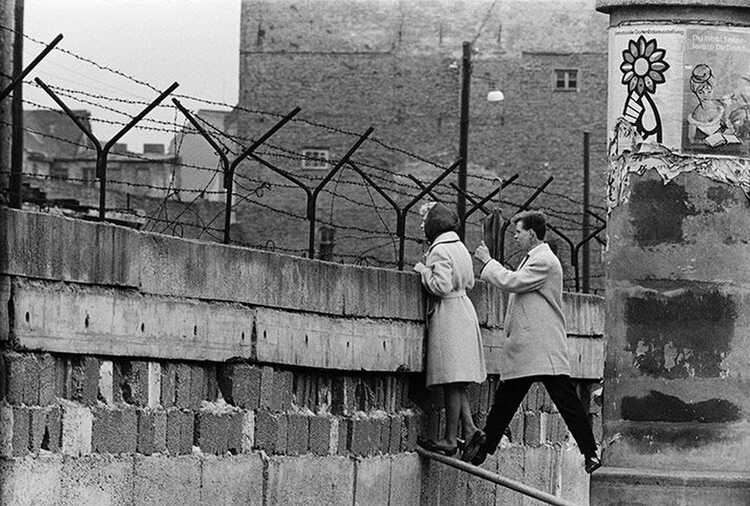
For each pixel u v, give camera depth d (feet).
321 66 241.76
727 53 54.29
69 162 216.54
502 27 242.17
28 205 93.71
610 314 55.36
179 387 43.80
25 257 37.11
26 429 37.29
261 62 242.17
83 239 39.17
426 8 242.37
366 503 54.08
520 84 241.96
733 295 54.44
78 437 39.32
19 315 36.94
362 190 232.73
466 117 163.32
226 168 48.11
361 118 241.14
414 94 240.94
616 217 55.16
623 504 54.34
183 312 43.52
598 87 240.73
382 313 54.24
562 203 240.12
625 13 54.80
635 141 54.70
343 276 51.90
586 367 73.77
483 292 61.87
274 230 232.53
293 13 241.96
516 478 66.85
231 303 45.91
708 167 54.34
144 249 41.68
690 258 54.49
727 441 54.24
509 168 241.14
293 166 238.27
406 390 57.21
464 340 56.29
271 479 48.37
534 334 58.13
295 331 49.24
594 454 57.93
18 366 36.91
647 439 54.65
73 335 38.88
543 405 69.77
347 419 52.90
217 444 45.55
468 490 61.87
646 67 54.49
